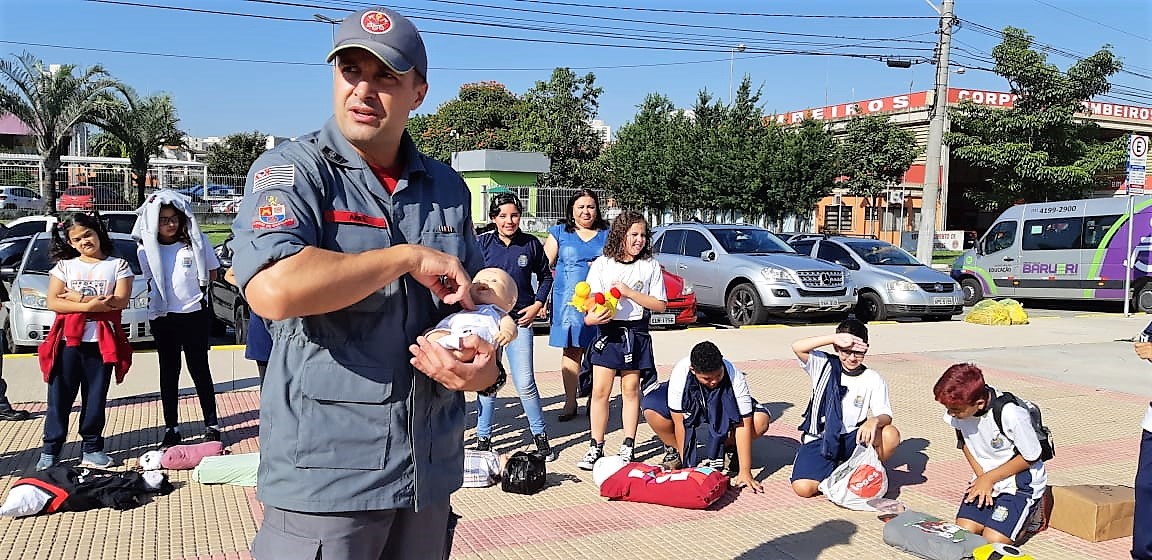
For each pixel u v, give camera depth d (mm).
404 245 1890
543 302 5570
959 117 27172
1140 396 7988
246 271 1762
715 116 30688
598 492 5004
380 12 1956
